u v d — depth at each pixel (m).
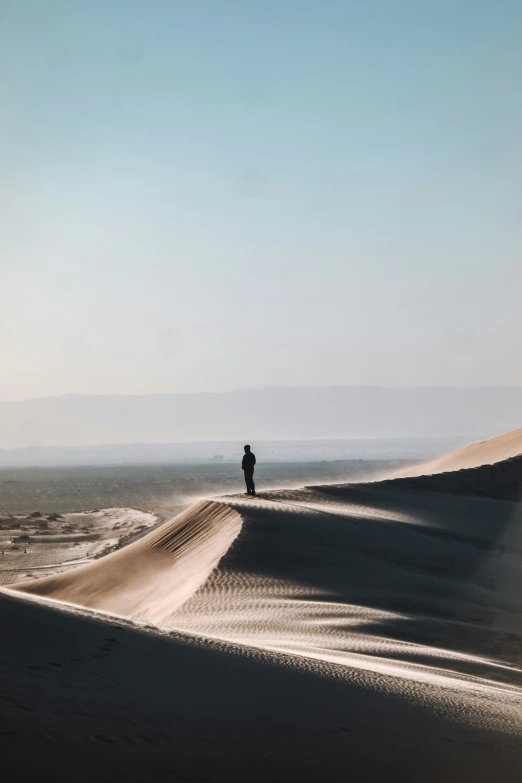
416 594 22.31
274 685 7.14
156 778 4.62
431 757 6.35
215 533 27.66
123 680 5.91
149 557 28.11
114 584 26.39
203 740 5.36
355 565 24.12
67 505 105.12
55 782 4.19
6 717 4.60
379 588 22.28
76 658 6.07
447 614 20.64
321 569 23.36
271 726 6.03
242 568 22.80
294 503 32.56
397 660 12.95
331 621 17.17
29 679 5.29
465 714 7.96
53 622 6.68
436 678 10.61
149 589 24.67
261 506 29.89
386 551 26.31
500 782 6.13
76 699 5.24
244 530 25.78
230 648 8.30
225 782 4.88
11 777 4.08
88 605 24.94
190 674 6.69
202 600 20.19
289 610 18.44
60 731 4.69
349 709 7.04
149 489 150.88
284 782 5.20
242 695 6.54
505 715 8.38
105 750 4.69
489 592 23.64
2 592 7.44
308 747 5.85
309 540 25.81
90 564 29.88
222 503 30.28
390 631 16.98
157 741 5.06
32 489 163.88
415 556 26.59
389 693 8.02
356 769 5.74
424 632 17.44
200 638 8.49
